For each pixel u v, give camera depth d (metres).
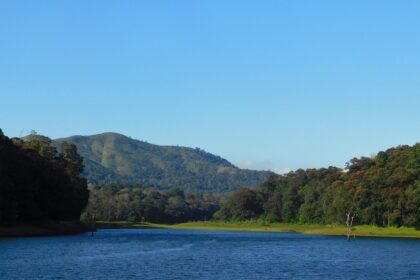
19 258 76.62
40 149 167.88
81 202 174.25
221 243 129.62
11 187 125.12
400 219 176.50
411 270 73.75
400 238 157.75
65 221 159.88
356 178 193.88
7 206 123.44
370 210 179.12
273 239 151.62
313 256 94.06
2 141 129.50
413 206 168.50
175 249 105.69
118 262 77.06
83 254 86.69
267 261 84.38
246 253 99.00
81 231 168.00
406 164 184.38
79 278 60.09
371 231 176.88
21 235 130.50
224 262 81.50
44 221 144.62
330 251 105.38
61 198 151.50
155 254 92.50
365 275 68.44
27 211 136.38
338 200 191.88
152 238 147.00
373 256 94.62
